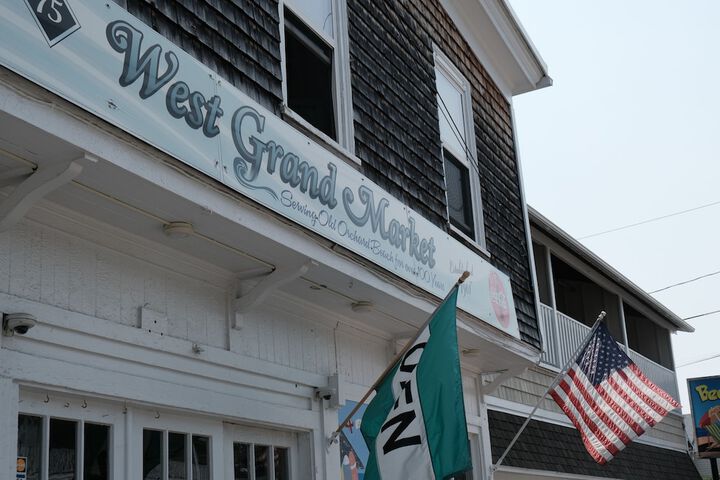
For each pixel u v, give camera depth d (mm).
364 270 7062
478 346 9578
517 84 12492
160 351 5836
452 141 10273
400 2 9406
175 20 5590
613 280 17859
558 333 14523
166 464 5910
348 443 7781
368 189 7270
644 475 17547
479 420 10570
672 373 22281
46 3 4379
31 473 4977
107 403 5516
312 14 7816
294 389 7215
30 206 4770
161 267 6012
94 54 4637
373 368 8492
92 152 4621
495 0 11078
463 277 6480
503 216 11289
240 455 6715
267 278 6500
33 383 4902
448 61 10430
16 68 4156
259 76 6441
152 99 5000
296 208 6188
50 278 5137
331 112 7840
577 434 14273
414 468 5945
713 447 19703
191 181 5285
